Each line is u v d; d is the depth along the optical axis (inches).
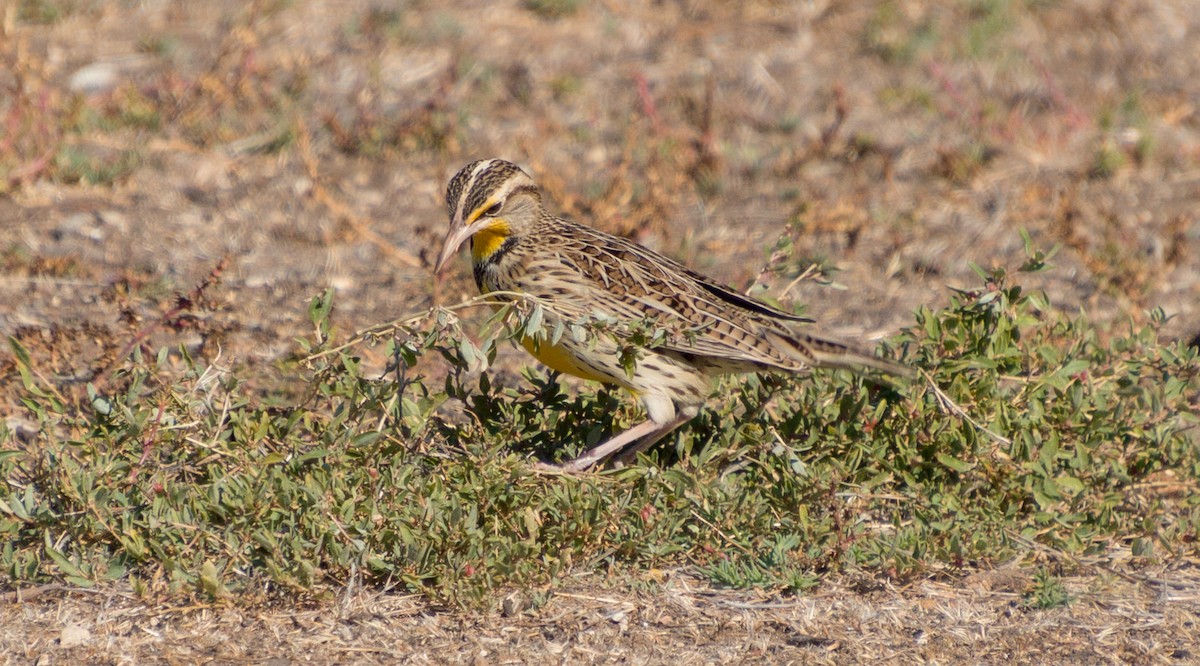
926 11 903.1
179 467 363.6
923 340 401.7
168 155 687.7
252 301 551.5
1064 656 327.9
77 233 605.0
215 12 852.0
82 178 651.5
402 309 550.6
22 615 330.6
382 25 848.9
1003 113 775.7
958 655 327.9
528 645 326.0
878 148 722.8
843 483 365.7
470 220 407.2
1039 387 393.4
